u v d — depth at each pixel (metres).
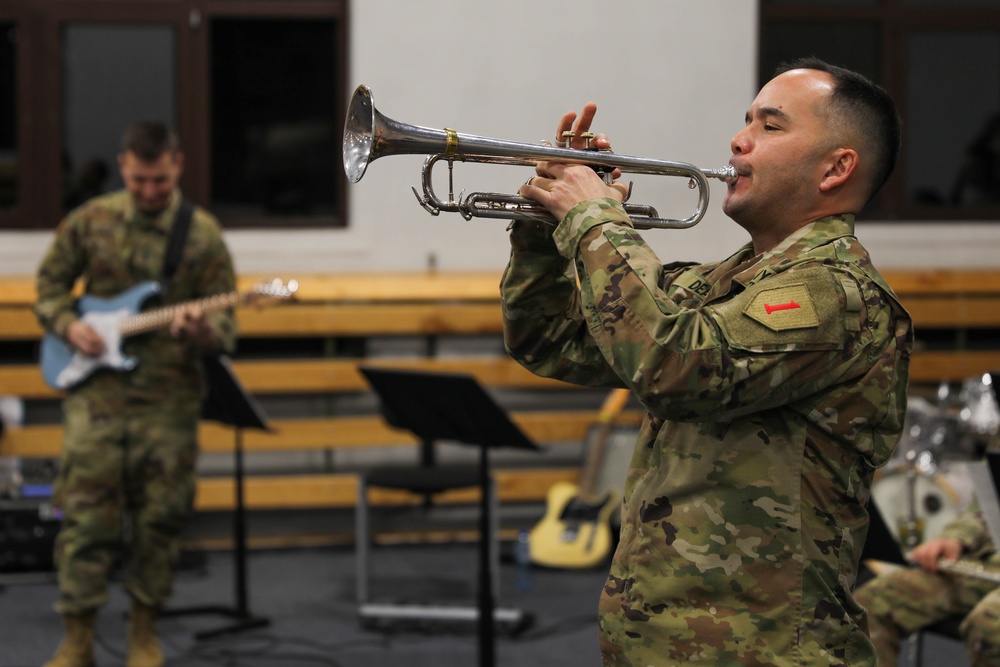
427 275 6.62
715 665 1.95
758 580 1.95
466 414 4.20
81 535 4.44
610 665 2.10
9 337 6.04
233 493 6.21
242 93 6.92
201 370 4.65
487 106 6.67
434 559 6.21
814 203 2.08
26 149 6.80
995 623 3.26
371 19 6.60
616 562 2.13
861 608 2.07
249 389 6.16
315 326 6.19
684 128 6.70
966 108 7.38
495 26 6.64
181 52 6.86
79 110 6.86
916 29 7.28
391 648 4.91
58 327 4.50
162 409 4.54
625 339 1.87
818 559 1.96
